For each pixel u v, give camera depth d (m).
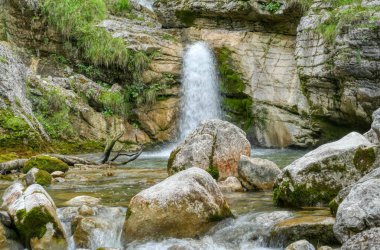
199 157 9.77
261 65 19.44
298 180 7.40
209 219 6.54
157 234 6.35
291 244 5.62
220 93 20.02
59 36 19.80
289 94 18.62
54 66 19.55
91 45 19.66
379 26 14.66
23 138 14.64
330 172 7.33
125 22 21.70
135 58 19.50
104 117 18.59
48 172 11.13
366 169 7.24
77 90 18.61
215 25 20.83
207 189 6.73
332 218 6.20
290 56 18.97
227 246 6.12
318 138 18.23
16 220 6.20
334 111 17.17
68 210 7.13
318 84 17.09
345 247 5.01
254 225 6.47
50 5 19.50
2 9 18.92
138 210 6.47
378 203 5.36
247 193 8.79
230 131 10.02
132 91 19.59
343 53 15.45
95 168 12.76
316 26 16.83
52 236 6.19
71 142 17.23
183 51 20.64
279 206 7.52
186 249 5.93
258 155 16.12
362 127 17.12
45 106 17.22
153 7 22.06
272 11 18.88
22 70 16.94
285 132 18.64
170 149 19.42
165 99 19.88
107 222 6.68
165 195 6.50
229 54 19.94
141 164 14.09
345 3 16.14
